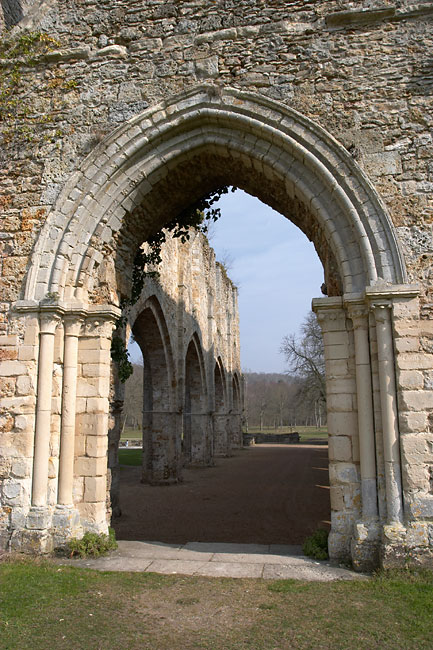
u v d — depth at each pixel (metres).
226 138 7.69
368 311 6.77
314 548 6.86
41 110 8.17
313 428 79.00
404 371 6.39
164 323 16.97
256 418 82.75
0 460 7.11
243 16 7.82
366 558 6.19
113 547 7.25
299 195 7.59
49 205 7.82
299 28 7.61
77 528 7.06
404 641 4.36
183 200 9.27
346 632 4.53
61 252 7.56
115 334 9.62
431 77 7.20
